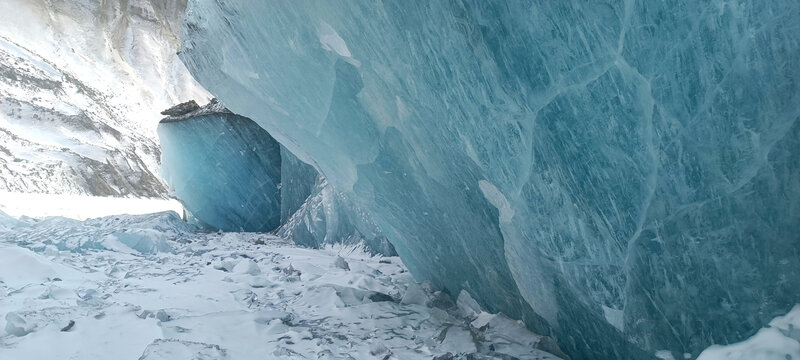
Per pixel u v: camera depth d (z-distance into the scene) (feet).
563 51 7.88
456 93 9.87
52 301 12.24
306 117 14.10
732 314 6.77
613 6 7.18
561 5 7.71
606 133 7.63
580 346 9.68
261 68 13.98
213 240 30.89
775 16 6.01
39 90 104.47
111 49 136.98
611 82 7.45
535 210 9.04
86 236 22.20
